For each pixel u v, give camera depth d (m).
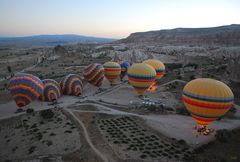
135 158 46.88
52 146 53.03
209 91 50.00
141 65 83.44
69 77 94.69
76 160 47.25
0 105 83.62
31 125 64.56
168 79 109.88
